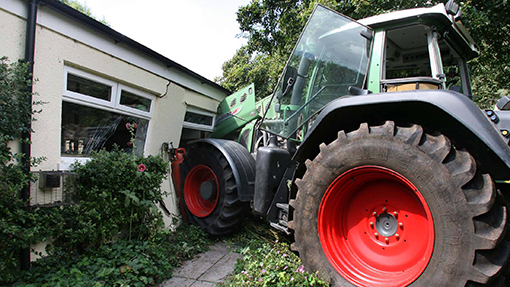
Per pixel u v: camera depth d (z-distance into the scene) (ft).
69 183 8.96
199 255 10.64
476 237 5.37
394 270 6.80
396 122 7.06
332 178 7.41
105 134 11.40
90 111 10.68
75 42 9.53
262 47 31.50
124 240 9.99
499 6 16.21
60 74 9.13
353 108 7.34
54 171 8.71
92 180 9.12
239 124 15.20
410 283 6.06
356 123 7.92
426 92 6.32
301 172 8.59
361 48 8.55
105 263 8.35
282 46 27.99
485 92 19.76
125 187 10.07
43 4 8.46
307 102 9.37
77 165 9.17
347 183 7.47
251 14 30.12
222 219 11.59
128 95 12.01
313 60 9.51
